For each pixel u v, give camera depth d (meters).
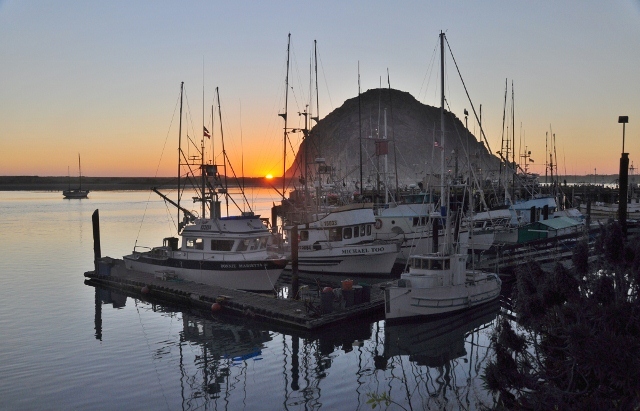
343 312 24.09
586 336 9.73
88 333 23.80
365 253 35.69
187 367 19.48
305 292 27.95
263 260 30.03
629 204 73.06
